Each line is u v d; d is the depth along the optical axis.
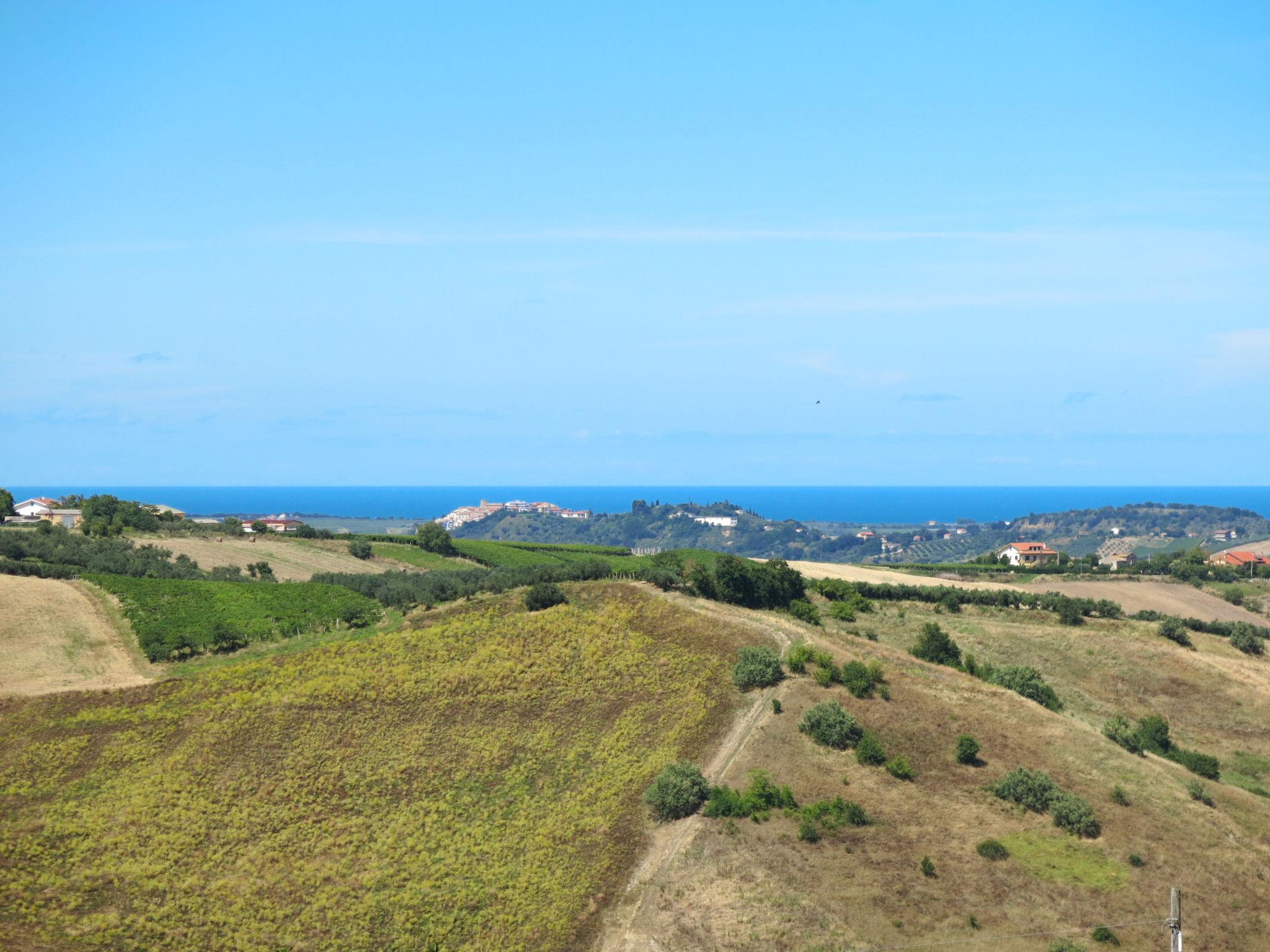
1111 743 74.38
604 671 78.25
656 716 72.06
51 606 93.81
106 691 76.25
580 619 88.88
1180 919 50.16
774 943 48.59
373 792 62.19
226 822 58.75
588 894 54.16
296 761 65.06
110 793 61.66
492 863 56.38
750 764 65.25
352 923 51.09
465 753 66.75
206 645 90.56
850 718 68.62
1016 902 52.03
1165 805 64.44
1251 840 61.47
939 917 50.44
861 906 51.12
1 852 55.12
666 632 86.62
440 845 57.69
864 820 59.03
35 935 48.62
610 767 65.69
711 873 54.41
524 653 81.69
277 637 95.19
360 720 70.50
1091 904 52.12
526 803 62.00
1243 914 52.78
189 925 50.34
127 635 91.50
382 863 55.75
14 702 73.19
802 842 56.78
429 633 86.62
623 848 57.94
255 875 54.28
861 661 82.88
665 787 61.19
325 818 59.47
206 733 68.44
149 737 68.38
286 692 74.56
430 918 51.94
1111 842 58.88
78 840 56.53
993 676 89.44
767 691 75.25
